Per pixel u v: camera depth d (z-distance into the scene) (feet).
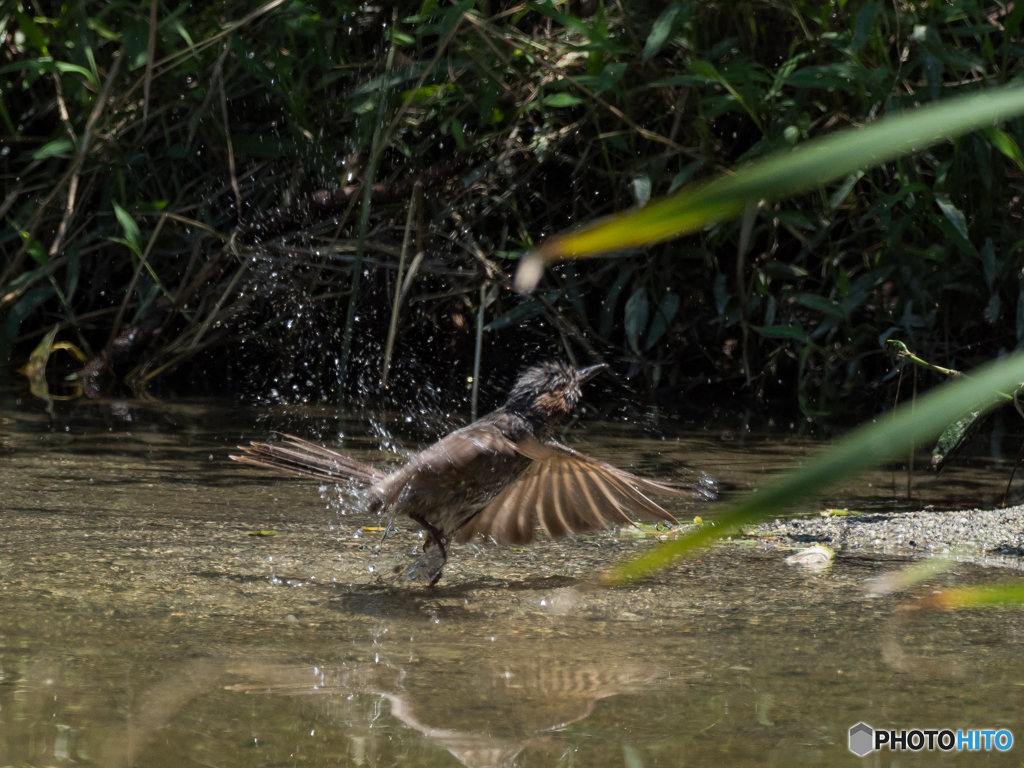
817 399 44.06
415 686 14.75
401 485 16.05
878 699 14.34
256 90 47.80
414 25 45.70
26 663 15.40
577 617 18.83
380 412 40.83
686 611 19.34
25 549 22.54
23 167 51.08
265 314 47.88
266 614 18.62
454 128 41.42
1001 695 14.52
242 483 29.84
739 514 3.47
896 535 25.36
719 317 43.73
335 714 13.46
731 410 42.37
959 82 40.19
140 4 47.03
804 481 3.43
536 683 14.96
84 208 50.47
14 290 45.98
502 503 20.63
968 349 43.45
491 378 46.47
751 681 15.15
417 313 47.70
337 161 47.62
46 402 41.39
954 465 33.58
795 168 3.27
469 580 21.59
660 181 44.37
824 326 42.80
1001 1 38.27
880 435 3.44
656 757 12.09
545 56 42.93
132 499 27.66
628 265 45.85
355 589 20.51
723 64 43.01
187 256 50.24
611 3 43.70
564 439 36.09
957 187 39.83
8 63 50.34
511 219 48.52
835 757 12.16
